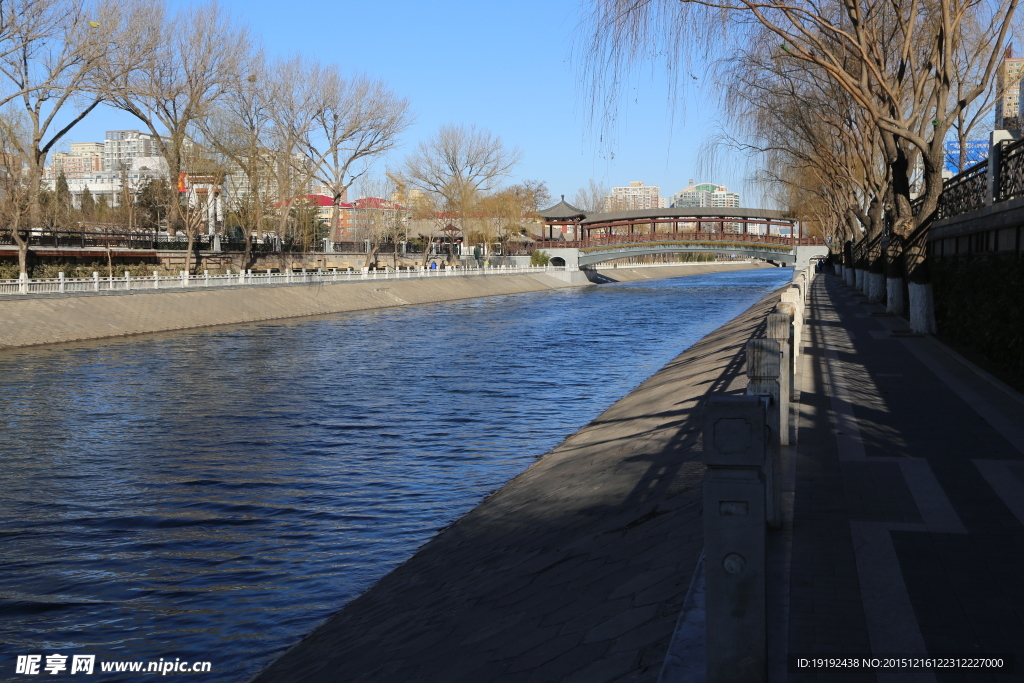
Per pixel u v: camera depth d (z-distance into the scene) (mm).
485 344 38812
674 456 10852
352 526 13000
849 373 15898
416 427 20281
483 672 5965
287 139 71750
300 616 9750
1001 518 7145
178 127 59500
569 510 10211
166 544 12414
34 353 34156
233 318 49469
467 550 10250
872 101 18562
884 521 7117
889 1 22125
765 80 28203
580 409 22406
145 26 50500
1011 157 18141
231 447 18438
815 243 103000
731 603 3930
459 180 96750
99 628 9594
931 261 26750
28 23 43562
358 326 48438
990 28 21344
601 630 5816
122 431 20156
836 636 4938
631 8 14461
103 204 100875
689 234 109375
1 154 46406
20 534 12945
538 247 112125
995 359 16250
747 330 27000
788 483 8375
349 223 116312
